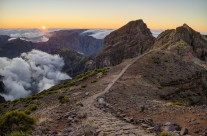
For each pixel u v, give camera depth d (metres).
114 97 38.53
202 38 168.50
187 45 145.38
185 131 17.61
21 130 18.42
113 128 18.59
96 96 39.16
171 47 144.00
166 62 88.38
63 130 19.28
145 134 17.22
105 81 60.44
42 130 18.88
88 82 65.81
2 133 18.23
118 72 72.62
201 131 18.97
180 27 165.00
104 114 23.94
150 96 47.91
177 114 25.17
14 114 19.66
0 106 70.94
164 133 16.58
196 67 91.62
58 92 59.47
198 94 76.50
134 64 81.12
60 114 25.17
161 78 72.12
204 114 23.84
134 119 21.92
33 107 39.44
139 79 64.12
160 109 28.08
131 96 41.59
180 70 83.12
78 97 42.28
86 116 23.17
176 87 71.50
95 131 17.98
